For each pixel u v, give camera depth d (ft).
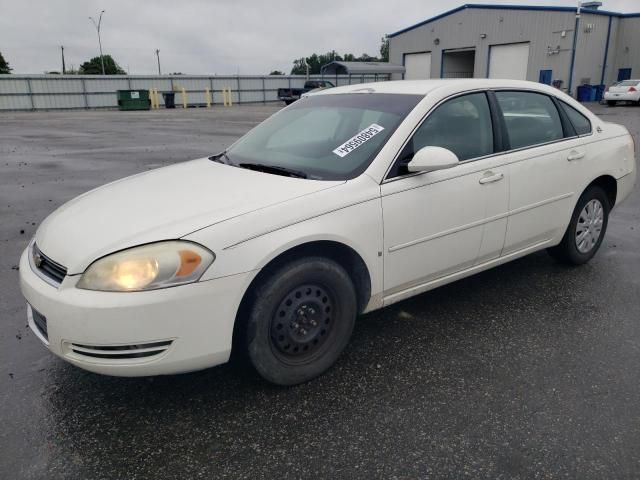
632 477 7.27
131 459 7.73
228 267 8.11
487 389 9.29
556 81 117.29
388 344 10.86
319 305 9.41
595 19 117.29
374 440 8.05
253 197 9.09
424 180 10.43
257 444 8.00
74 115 102.42
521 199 12.32
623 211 21.44
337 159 10.46
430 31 143.43
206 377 9.73
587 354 10.39
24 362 10.30
